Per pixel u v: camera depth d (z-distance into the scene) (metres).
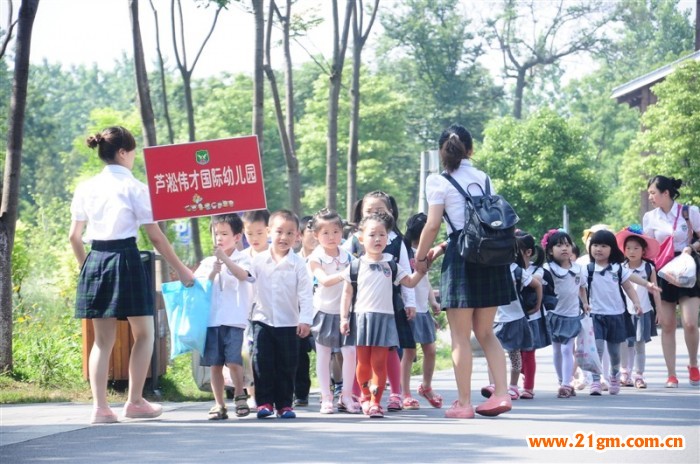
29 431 8.35
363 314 9.34
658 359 19.08
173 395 11.44
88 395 11.35
